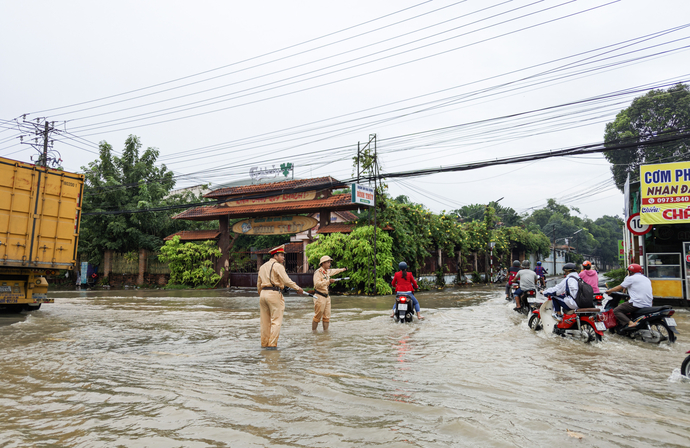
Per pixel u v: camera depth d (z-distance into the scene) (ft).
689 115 105.81
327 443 10.39
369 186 69.41
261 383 15.80
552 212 311.27
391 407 13.04
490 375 17.21
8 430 11.32
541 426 11.49
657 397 14.37
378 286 67.31
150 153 113.70
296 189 79.10
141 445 10.34
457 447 10.12
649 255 49.37
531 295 37.88
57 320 35.47
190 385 15.58
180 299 59.16
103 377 16.83
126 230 98.68
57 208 40.29
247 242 129.08
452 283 97.86
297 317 37.47
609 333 29.09
